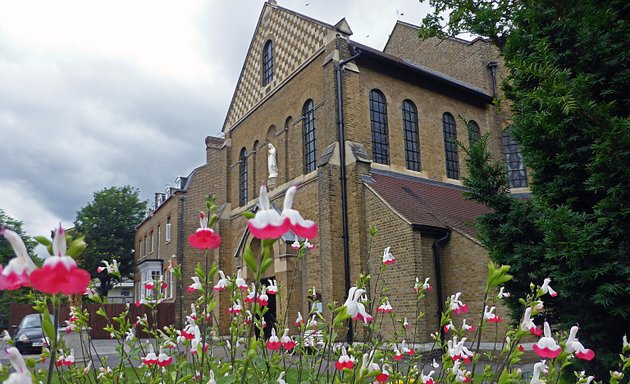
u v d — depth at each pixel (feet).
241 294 12.46
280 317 15.33
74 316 12.34
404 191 51.62
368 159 51.24
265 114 66.03
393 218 45.68
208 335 12.21
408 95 59.52
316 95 55.62
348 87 52.80
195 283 10.36
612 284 18.71
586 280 18.98
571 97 18.15
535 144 22.54
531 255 22.59
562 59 21.35
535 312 9.49
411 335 41.04
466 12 29.43
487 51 71.82
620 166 17.99
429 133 60.75
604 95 20.51
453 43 75.61
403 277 43.62
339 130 51.39
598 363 19.56
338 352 12.58
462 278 44.50
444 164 61.57
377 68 56.90
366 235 48.29
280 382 9.96
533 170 24.02
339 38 53.88
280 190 59.47
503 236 24.91
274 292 15.06
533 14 22.45
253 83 70.64
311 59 56.90
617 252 19.03
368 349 13.14
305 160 56.90
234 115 74.59
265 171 64.54
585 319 19.86
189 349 11.57
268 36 68.08
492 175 27.14
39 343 46.60
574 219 19.34
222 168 74.33
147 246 119.14
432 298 44.16
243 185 70.59
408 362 13.85
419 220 45.09
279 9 65.92
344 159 50.70
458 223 48.19
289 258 50.34
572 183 21.57
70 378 11.78
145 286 13.76
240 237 67.82
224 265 68.74
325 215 49.39
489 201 26.55
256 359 10.47
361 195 49.44
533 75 21.75
